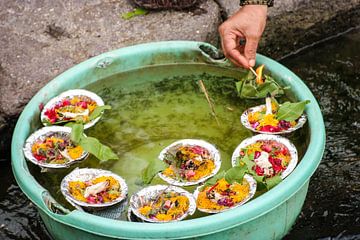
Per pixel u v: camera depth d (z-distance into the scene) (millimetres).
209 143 1384
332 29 1910
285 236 1353
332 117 1648
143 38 1686
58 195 1303
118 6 1760
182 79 1579
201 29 1708
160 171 1301
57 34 1695
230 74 1569
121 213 1263
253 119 1427
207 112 1484
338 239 1348
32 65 1607
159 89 1556
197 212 1239
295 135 1388
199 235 1148
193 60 1594
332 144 1564
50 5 1756
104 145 1401
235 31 1410
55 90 1498
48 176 1337
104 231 1160
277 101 1479
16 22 1720
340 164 1510
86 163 1365
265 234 1235
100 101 1486
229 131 1433
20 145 1359
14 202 1498
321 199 1430
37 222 1452
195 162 1340
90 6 1759
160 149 1404
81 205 1251
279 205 1194
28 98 1549
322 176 1481
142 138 1433
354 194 1435
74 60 1631
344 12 1894
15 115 1537
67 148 1374
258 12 1385
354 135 1587
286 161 1315
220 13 1771
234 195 1257
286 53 1878
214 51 1570
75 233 1217
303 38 1877
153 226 1144
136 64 1588
